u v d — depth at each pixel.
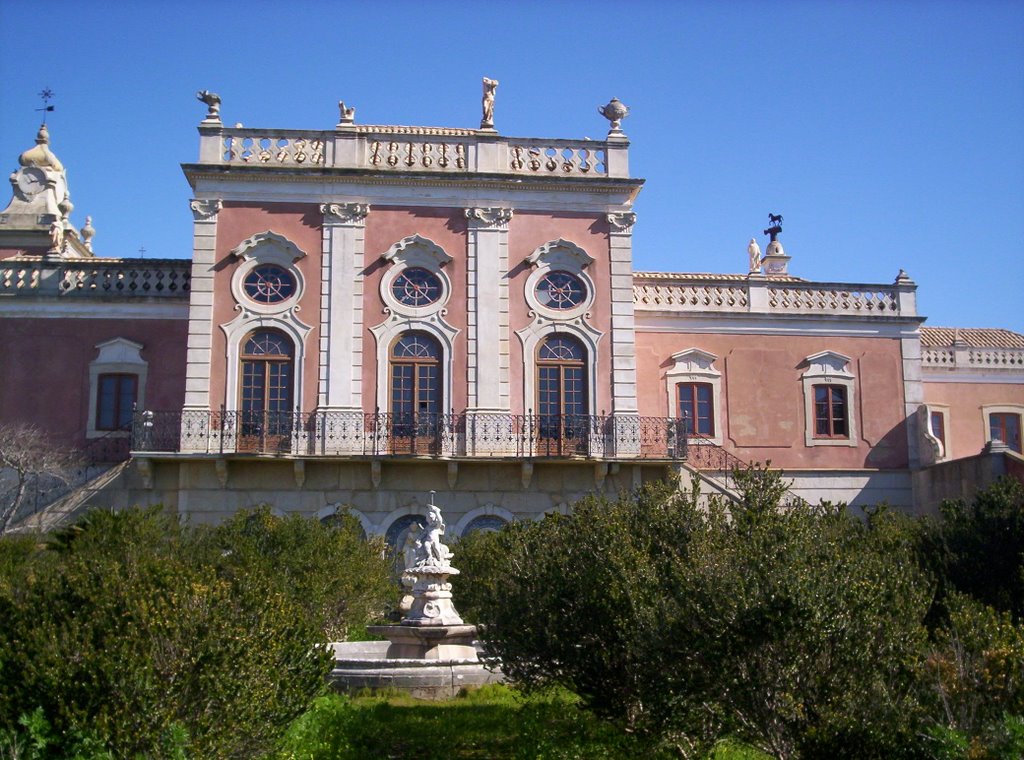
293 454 26.28
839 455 31.25
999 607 15.20
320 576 20.08
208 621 9.34
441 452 27.19
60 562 13.23
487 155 28.91
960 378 35.03
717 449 30.55
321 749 11.55
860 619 8.94
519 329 28.27
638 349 31.03
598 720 11.61
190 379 27.02
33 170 36.00
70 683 8.72
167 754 8.60
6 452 26.11
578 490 27.61
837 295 32.16
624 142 29.39
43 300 28.91
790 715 8.87
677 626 9.40
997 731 8.23
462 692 15.89
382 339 27.80
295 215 28.11
